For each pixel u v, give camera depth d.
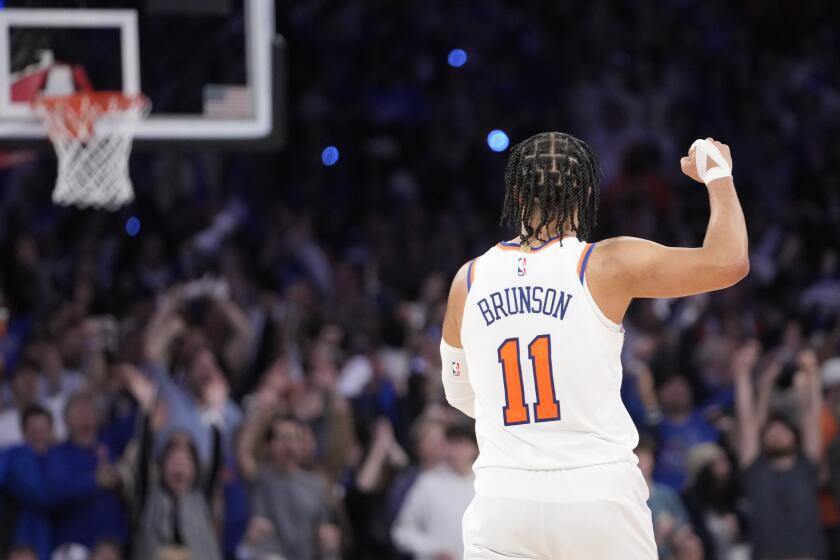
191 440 10.38
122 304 14.60
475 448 11.06
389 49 21.08
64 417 10.59
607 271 4.43
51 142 9.07
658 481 11.89
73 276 15.46
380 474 11.55
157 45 9.25
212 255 15.98
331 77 20.59
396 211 18.92
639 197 18.80
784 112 21.05
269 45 9.33
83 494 10.33
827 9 22.56
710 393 13.43
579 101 20.55
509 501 4.39
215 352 12.52
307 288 14.96
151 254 15.81
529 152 4.62
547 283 4.46
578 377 4.38
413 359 13.19
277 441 10.86
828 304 16.98
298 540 10.71
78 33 9.22
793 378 13.42
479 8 21.70
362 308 15.03
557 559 4.38
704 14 22.11
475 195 19.75
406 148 20.14
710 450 11.60
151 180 17.70
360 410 12.55
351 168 19.84
